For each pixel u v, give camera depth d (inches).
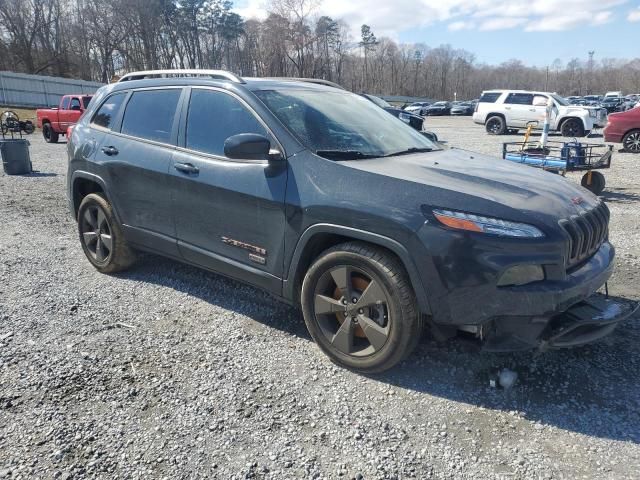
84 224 205.5
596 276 122.3
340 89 187.8
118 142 183.8
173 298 177.8
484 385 124.8
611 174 446.6
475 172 134.7
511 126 912.3
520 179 134.3
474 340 124.4
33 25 2331.4
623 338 146.9
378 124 167.9
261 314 164.6
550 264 111.5
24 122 988.6
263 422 112.2
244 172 144.5
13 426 110.6
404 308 119.1
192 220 160.6
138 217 179.6
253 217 142.8
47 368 132.8
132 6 2450.8
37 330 154.1
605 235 137.8
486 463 100.1
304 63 2938.0
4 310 168.1
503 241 110.4
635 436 106.8
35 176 474.6
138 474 97.6
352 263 126.0
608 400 118.6
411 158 145.6
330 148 140.9
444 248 112.8
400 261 120.8
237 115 151.7
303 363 135.6
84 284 192.1
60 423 111.6
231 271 154.6
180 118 167.0
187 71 174.9
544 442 105.6
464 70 4475.9
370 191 123.1
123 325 157.5
